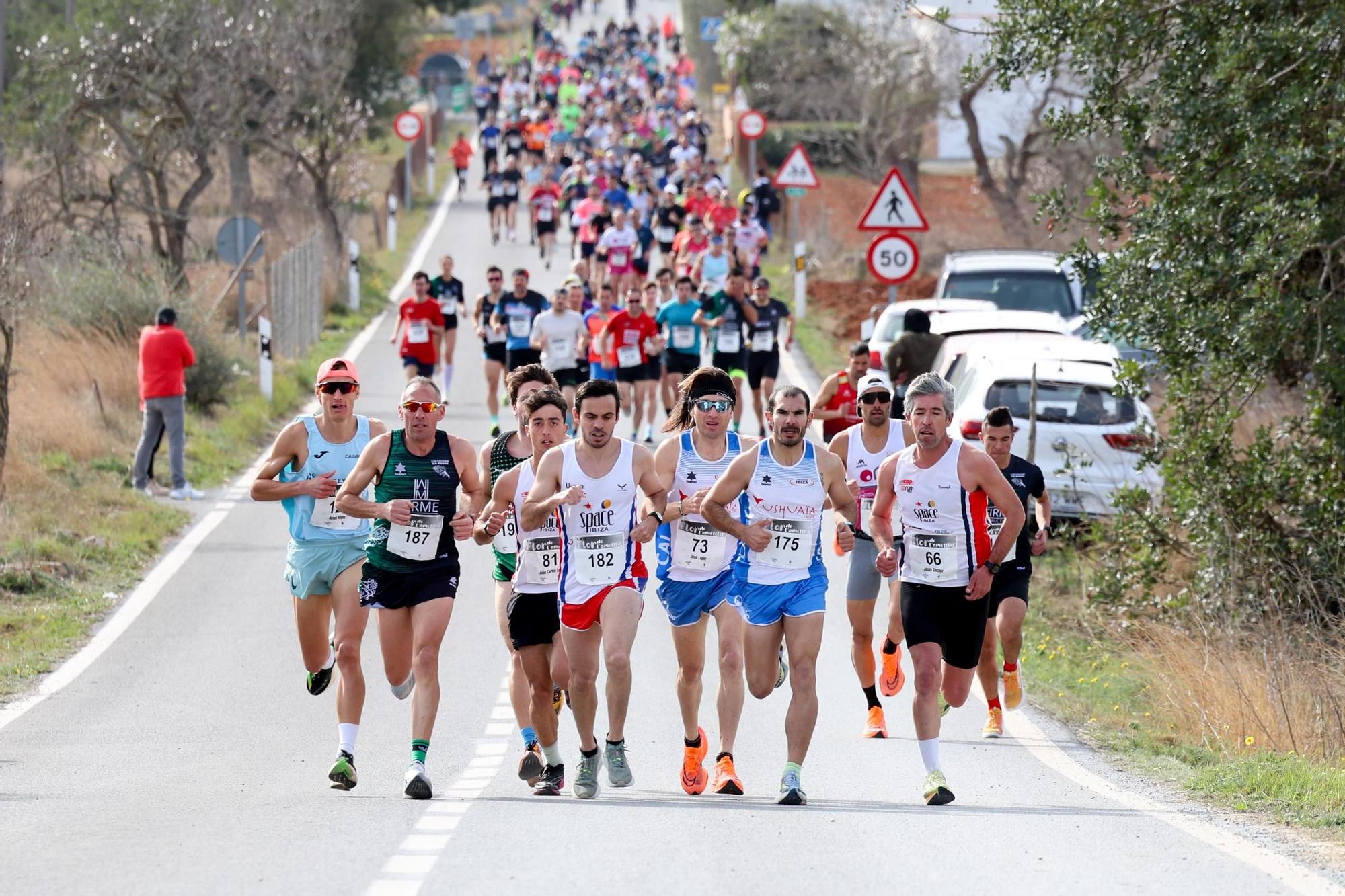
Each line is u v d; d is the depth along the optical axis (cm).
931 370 5700
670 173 18088
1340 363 4709
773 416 3222
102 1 10812
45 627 5012
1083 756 3756
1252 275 4741
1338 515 4953
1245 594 4950
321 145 13188
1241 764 3500
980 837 2814
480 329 8175
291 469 3497
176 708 4216
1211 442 5009
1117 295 5022
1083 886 2436
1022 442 5769
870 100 15750
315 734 3966
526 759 3253
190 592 5556
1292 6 4625
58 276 8806
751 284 10500
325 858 2611
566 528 3177
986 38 5472
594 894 2369
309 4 13225
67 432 7281
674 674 4631
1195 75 4744
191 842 2744
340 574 3419
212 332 9094
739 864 2580
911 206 7406
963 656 3284
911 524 3253
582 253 13038
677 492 3372
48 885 2416
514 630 3266
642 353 7981
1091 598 5278
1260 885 2452
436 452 3281
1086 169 11694
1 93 9456
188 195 11144
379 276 13962
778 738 3966
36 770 3522
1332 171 4603
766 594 3259
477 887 2409
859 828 2892
